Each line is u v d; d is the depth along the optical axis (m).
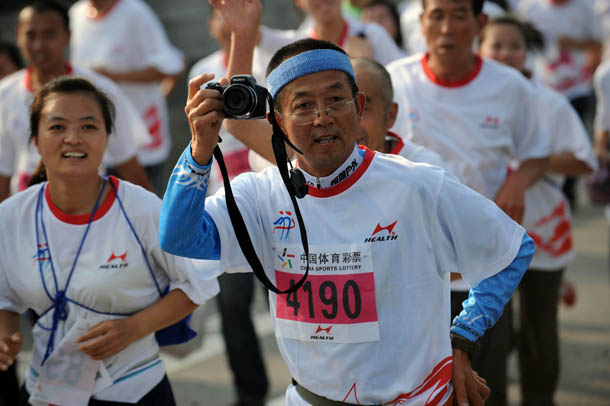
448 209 4.24
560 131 8.16
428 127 7.04
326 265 4.28
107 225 5.30
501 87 7.03
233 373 8.65
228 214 4.42
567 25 15.67
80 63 11.92
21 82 8.27
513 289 4.35
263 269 4.29
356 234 4.24
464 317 4.34
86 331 5.21
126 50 11.66
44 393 5.23
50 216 5.33
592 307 11.14
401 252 4.22
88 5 11.90
